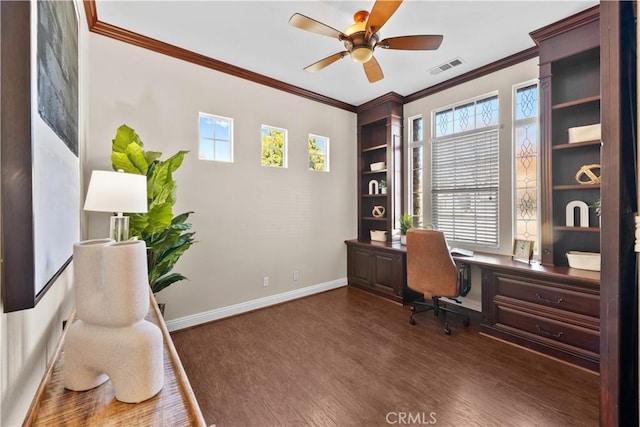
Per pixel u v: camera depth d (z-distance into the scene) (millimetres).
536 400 1801
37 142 793
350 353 2395
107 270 715
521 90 2965
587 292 2131
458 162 3492
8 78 657
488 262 2668
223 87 3094
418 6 2164
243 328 2881
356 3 2133
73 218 1453
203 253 2988
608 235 908
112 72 2461
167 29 2457
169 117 2754
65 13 1250
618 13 882
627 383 923
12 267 674
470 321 3045
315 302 3643
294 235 3746
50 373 845
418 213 3949
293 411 1730
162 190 2188
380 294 3848
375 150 4461
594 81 2395
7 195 667
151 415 687
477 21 2352
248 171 3301
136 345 716
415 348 2473
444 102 3588
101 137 2406
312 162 4008
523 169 2959
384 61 3008
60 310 1244
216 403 1798
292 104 3703
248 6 2176
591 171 2359
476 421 1637
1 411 667
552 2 2123
